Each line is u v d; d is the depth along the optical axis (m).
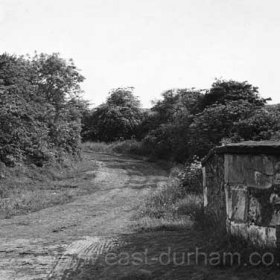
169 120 44.44
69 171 29.47
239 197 6.51
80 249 8.76
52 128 31.06
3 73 27.30
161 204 15.66
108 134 55.16
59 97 34.03
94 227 12.32
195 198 14.57
